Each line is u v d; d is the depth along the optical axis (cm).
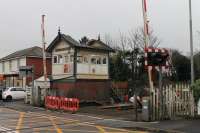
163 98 2059
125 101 3872
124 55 6062
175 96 2112
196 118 2109
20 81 5388
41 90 3394
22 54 5638
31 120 2144
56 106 2948
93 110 2864
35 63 5588
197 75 5350
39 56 5609
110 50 4166
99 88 4000
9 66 5944
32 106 3297
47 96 3150
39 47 5925
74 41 3981
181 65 5691
